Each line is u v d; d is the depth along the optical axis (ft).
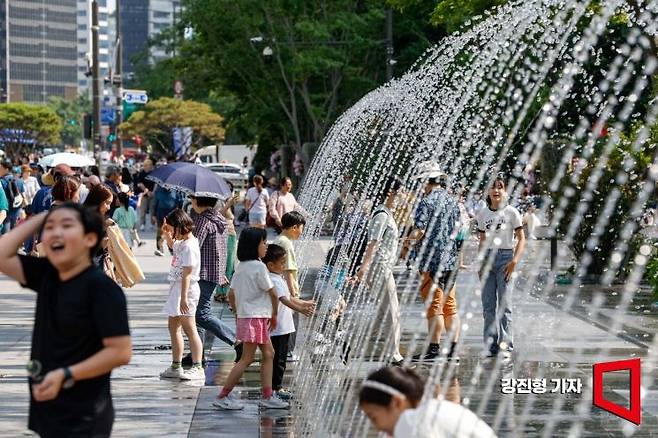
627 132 86.53
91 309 26.37
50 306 26.61
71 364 26.37
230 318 78.74
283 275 58.44
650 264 77.87
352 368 56.39
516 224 61.41
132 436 45.39
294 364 60.03
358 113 96.32
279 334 52.75
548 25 64.44
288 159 220.84
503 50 70.85
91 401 26.27
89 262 26.78
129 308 85.46
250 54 198.80
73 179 57.57
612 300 84.33
